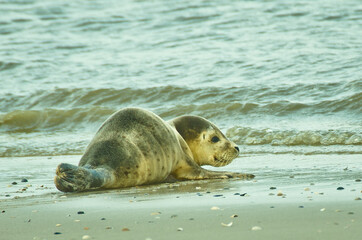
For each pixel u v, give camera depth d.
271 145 41.75
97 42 90.56
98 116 56.56
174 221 17.36
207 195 22.58
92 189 25.47
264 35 82.00
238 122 51.09
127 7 111.12
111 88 63.56
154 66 73.00
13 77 74.19
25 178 31.19
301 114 51.12
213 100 57.88
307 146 40.09
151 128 27.62
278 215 17.39
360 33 77.62
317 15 89.50
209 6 103.62
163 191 24.50
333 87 56.53
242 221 16.83
